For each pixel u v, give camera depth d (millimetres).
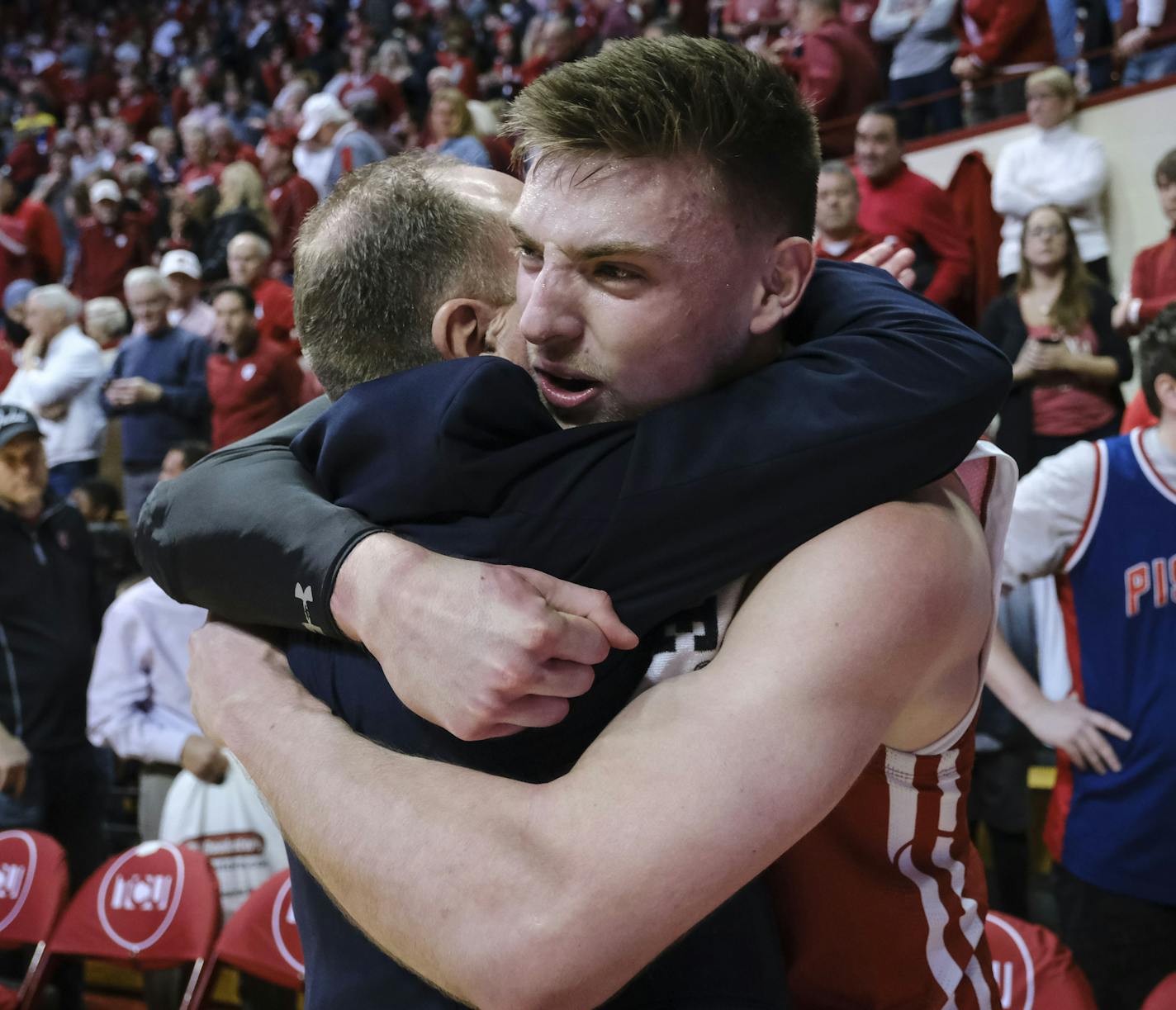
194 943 2521
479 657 720
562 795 717
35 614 3418
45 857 2801
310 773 783
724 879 695
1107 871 2145
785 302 813
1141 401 2668
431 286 896
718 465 745
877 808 843
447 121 5574
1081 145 4770
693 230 754
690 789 696
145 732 3107
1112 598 2107
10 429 3389
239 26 13438
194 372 5422
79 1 15797
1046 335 3654
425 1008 789
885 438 746
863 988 889
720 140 751
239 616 885
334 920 841
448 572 750
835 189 4219
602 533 757
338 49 11680
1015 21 5254
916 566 745
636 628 759
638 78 750
